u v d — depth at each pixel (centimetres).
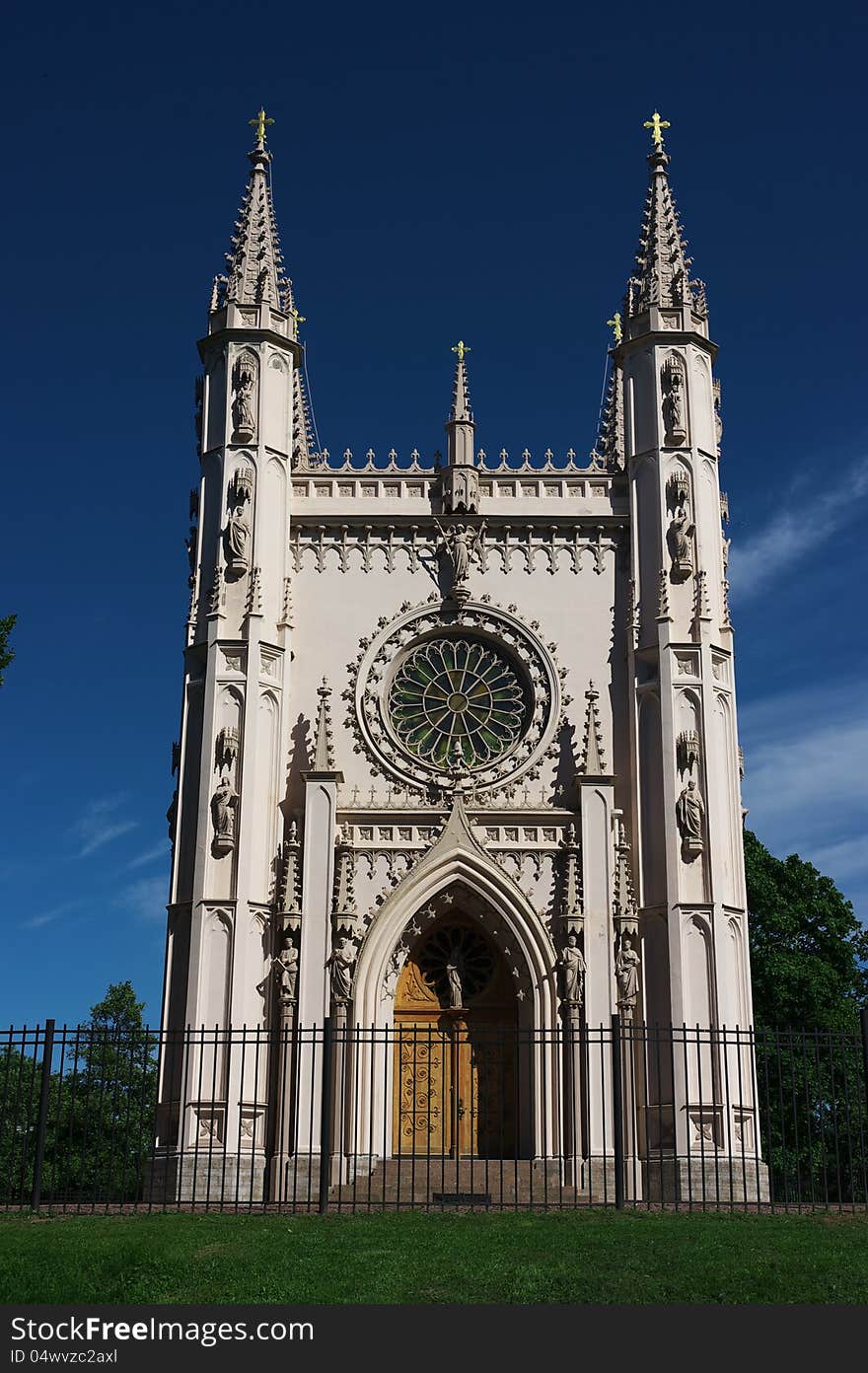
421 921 4716
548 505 5156
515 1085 4656
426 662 5075
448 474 5194
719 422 5428
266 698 4831
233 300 5231
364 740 4925
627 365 5250
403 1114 4616
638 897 4634
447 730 4997
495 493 5203
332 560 5134
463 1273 2464
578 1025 4469
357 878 4722
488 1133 4619
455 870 4684
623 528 5141
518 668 5038
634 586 4988
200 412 5238
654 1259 2595
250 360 5166
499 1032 3678
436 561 5147
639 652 4891
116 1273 2478
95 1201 3459
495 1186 4200
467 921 4825
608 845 4653
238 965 4466
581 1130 4347
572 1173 4269
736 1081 4400
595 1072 4403
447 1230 2898
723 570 5103
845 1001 6506
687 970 4478
